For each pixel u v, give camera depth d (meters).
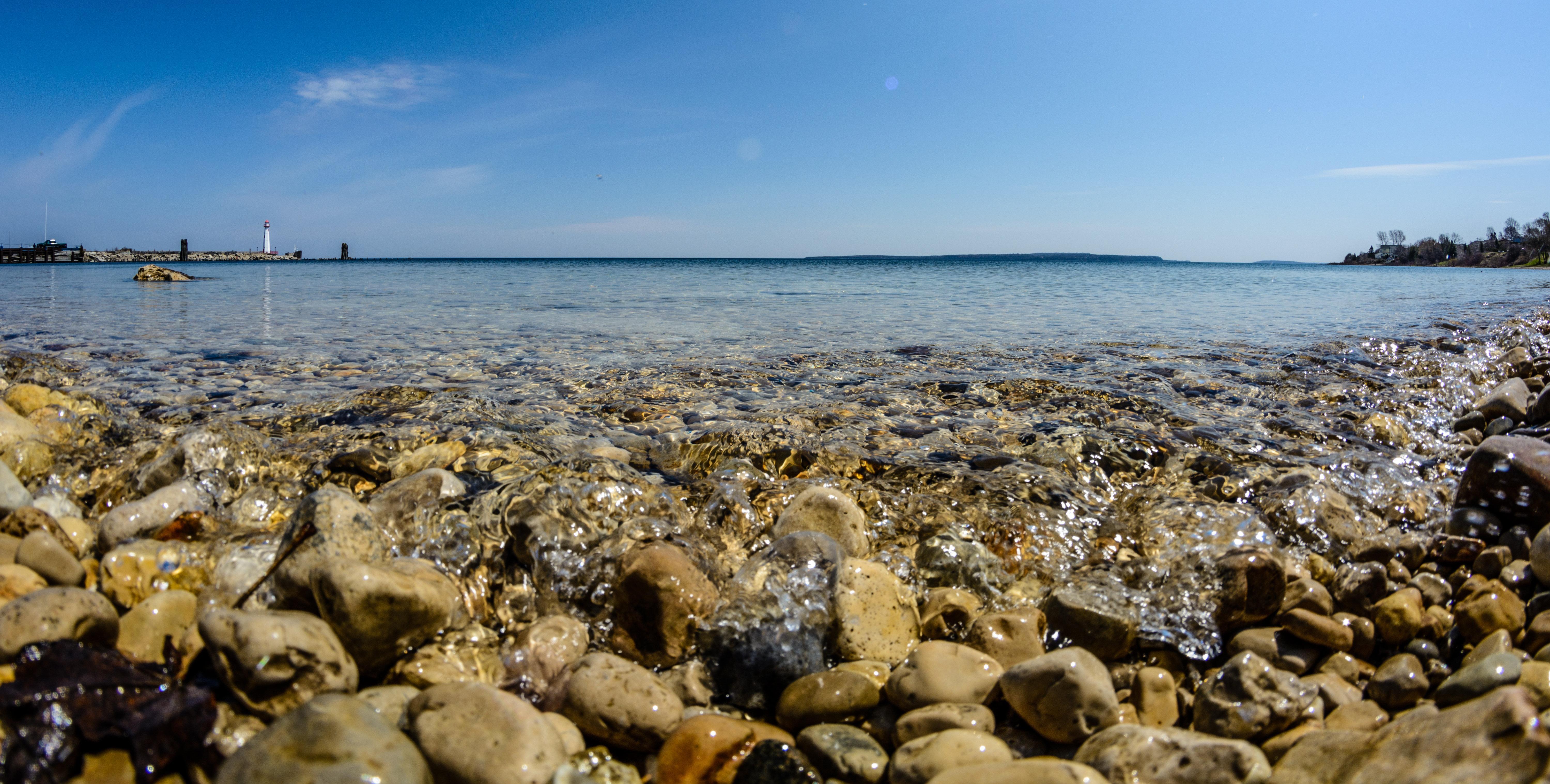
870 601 2.49
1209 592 2.57
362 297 18.20
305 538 2.31
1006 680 2.12
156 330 10.23
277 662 1.86
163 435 4.39
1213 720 2.03
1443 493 3.59
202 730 1.74
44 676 1.71
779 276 37.97
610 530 2.95
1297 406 5.42
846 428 4.72
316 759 1.55
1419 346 8.66
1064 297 19.42
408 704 2.00
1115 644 2.38
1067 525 3.27
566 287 24.89
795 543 2.65
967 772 1.72
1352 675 2.29
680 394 5.87
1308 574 2.80
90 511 3.33
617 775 1.89
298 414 4.93
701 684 2.30
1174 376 6.65
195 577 2.50
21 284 22.02
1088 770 1.68
